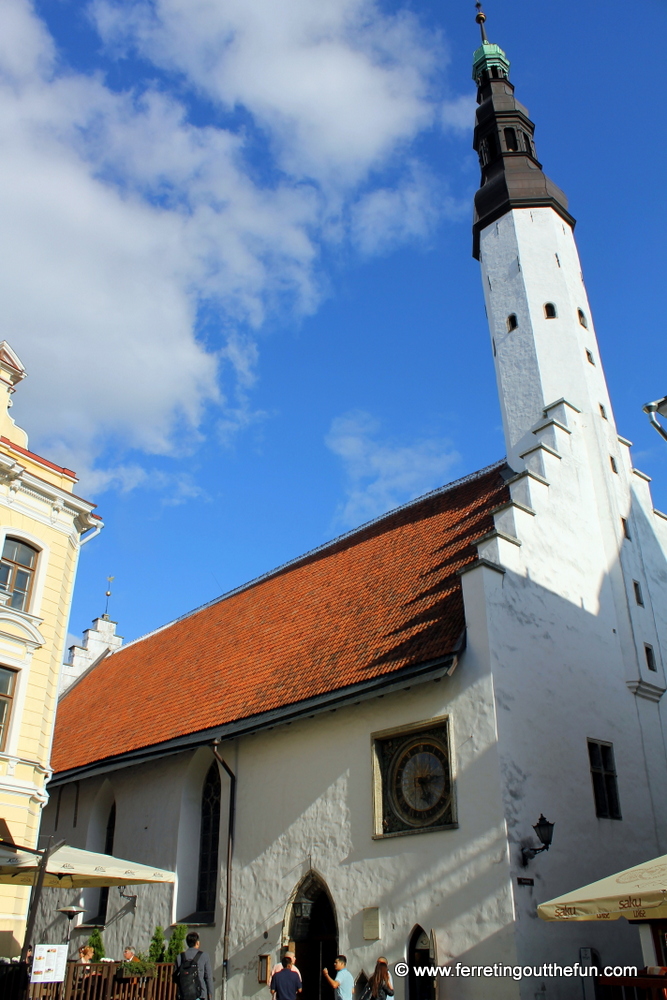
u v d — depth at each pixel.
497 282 27.30
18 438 22.11
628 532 22.66
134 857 24.70
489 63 31.19
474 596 17.94
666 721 20.88
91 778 28.06
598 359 25.70
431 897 16.25
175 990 17.66
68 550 22.38
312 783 19.84
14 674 20.23
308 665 22.11
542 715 17.55
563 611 19.55
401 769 17.98
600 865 17.05
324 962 18.50
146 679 31.39
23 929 18.75
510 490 21.00
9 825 18.94
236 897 20.64
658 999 10.88
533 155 29.69
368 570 25.44
